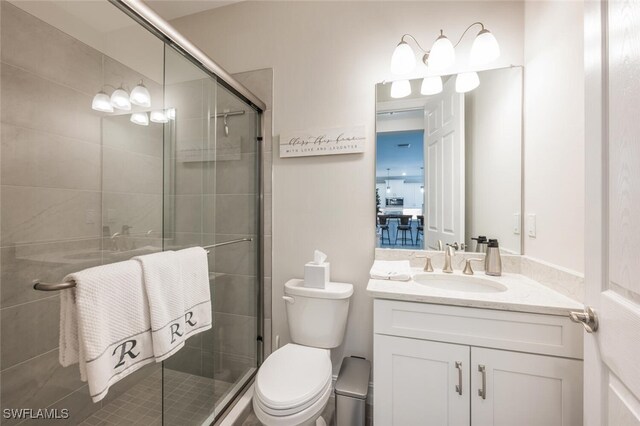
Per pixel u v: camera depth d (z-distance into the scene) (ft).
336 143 5.40
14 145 3.87
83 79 4.61
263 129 5.89
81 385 4.41
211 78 4.82
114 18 4.51
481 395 3.31
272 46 5.84
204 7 6.17
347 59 5.41
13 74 3.86
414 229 5.16
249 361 5.89
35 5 4.07
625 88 1.86
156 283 3.18
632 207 1.78
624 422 1.90
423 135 5.10
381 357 3.66
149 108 4.97
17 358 3.86
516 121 4.64
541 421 3.14
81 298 2.51
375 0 5.26
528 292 3.61
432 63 4.63
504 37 4.70
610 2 2.04
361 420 4.08
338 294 4.75
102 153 4.85
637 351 1.73
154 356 3.11
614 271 2.01
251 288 5.95
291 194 5.75
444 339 3.45
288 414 3.29
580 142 3.25
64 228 4.39
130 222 5.06
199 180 4.91
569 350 3.05
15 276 3.86
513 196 4.65
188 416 4.50
